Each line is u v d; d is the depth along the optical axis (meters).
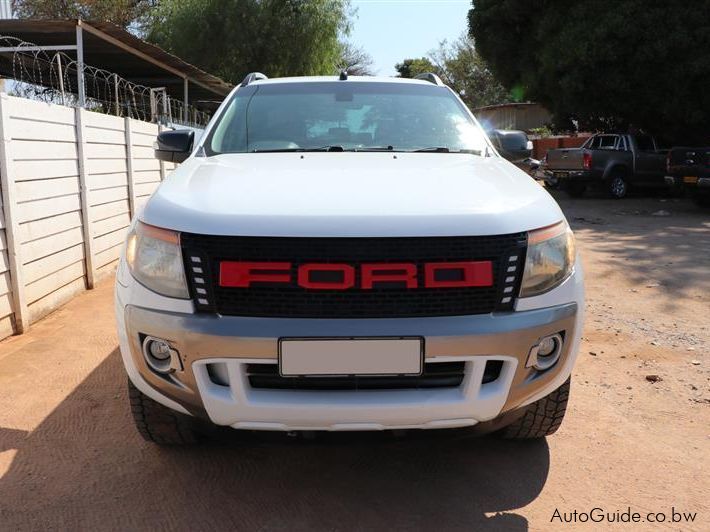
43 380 3.82
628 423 3.30
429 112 3.76
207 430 2.39
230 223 2.18
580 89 16.20
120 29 10.79
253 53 24.58
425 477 2.81
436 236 2.16
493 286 2.21
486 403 2.24
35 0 24.59
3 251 4.47
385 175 2.65
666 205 14.89
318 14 24.83
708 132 16.80
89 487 2.71
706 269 7.12
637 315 5.27
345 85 3.96
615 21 14.98
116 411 3.42
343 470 2.87
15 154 4.55
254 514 2.54
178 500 2.63
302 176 2.61
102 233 6.29
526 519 2.50
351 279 2.13
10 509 2.55
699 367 4.07
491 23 18.53
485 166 2.99
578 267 2.54
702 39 14.71
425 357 2.15
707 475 2.81
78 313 5.19
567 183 16.88
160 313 2.23
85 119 5.84
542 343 2.31
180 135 3.70
